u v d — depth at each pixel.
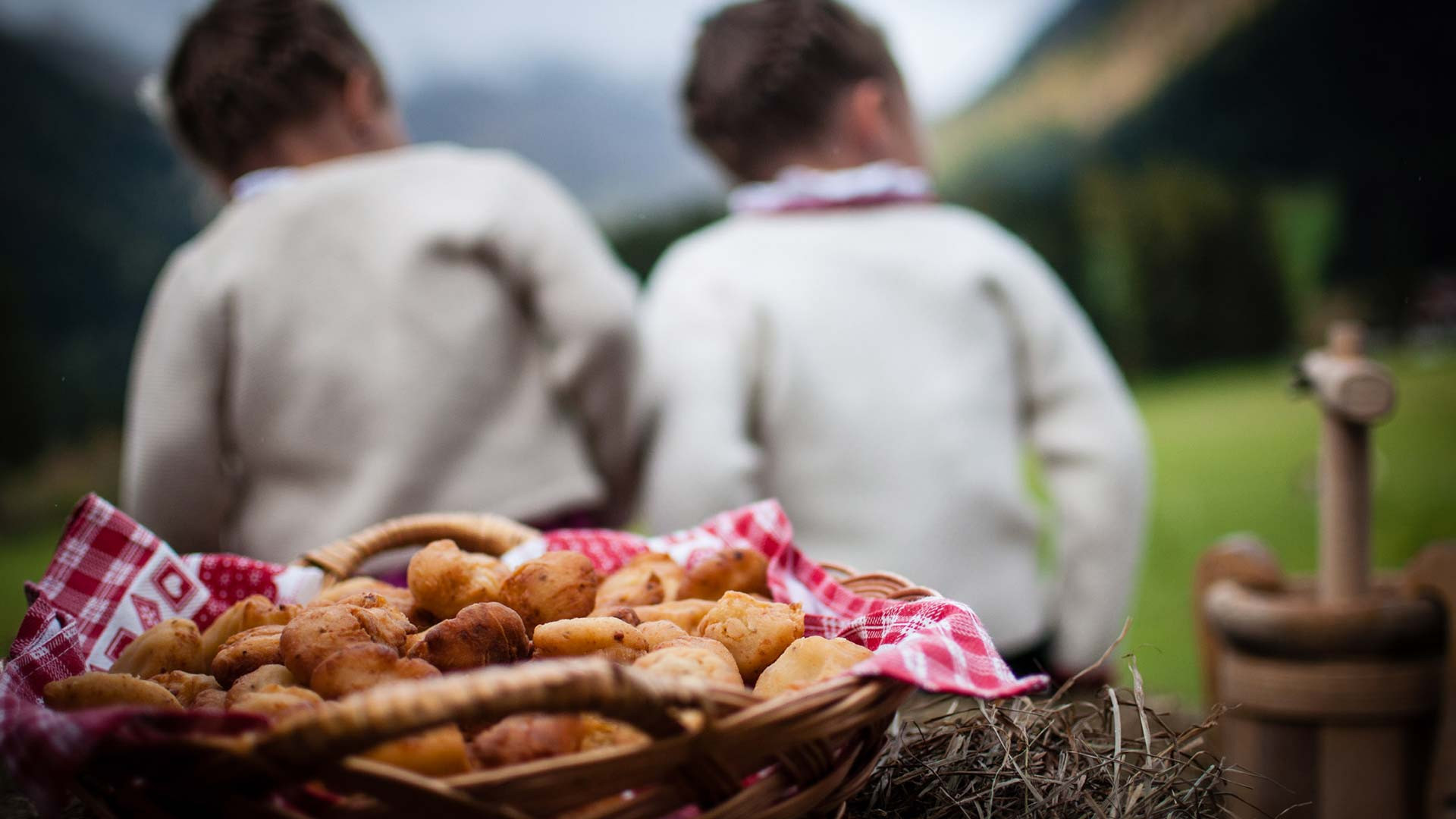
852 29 2.17
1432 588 1.56
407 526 1.31
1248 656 1.62
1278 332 10.44
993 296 2.17
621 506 2.22
